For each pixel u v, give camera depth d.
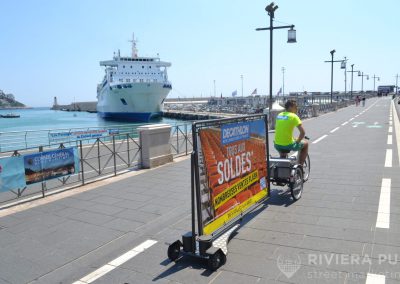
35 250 4.69
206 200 4.21
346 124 22.09
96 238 5.04
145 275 3.95
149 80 58.22
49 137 16.20
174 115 81.69
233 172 4.83
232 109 66.94
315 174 8.34
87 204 6.65
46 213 6.18
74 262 4.34
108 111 59.41
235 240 4.71
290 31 17.28
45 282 3.90
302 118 28.58
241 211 5.04
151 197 7.01
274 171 6.30
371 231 4.85
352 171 8.55
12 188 6.73
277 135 6.60
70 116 115.44
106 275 3.99
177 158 11.54
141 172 9.40
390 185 7.15
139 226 5.45
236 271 3.92
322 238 4.68
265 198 5.89
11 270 4.18
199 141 4.10
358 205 5.96
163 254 4.46
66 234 5.21
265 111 20.30
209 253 3.91
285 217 5.51
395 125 20.08
